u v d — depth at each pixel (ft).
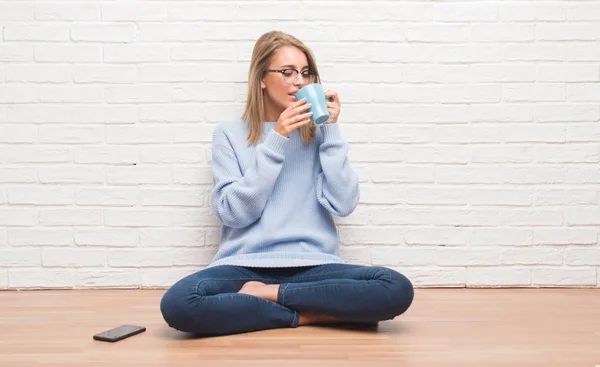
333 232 7.20
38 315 6.76
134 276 8.10
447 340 5.77
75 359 5.18
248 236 6.85
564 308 7.09
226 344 5.64
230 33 7.99
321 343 5.66
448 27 8.06
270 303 6.13
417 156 8.11
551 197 8.18
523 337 5.89
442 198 8.14
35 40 7.95
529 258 8.18
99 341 5.76
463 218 8.16
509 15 8.07
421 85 8.08
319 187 7.12
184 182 8.07
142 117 8.02
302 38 8.00
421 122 8.10
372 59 8.04
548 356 5.28
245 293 6.20
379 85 8.06
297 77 7.02
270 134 6.71
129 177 8.06
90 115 8.02
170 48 7.99
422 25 8.05
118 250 8.09
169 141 8.05
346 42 8.02
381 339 5.81
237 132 7.25
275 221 6.87
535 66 8.11
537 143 8.15
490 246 8.18
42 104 8.00
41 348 5.51
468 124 8.11
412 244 8.15
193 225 8.09
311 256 6.78
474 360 5.16
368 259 8.13
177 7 7.97
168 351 5.42
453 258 8.16
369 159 8.09
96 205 8.06
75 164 8.04
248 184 6.68
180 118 8.04
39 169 8.02
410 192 8.13
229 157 7.13
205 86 8.02
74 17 7.96
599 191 8.16
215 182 7.14
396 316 6.46
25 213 8.04
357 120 8.07
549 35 8.09
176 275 8.12
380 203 8.12
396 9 8.03
